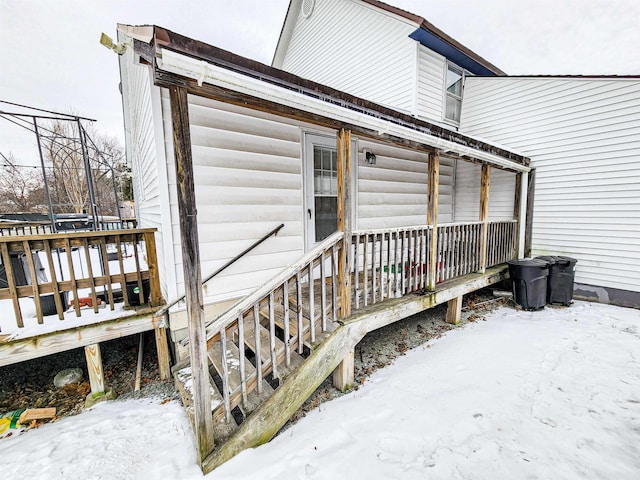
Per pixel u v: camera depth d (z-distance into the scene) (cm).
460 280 441
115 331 299
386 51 604
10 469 201
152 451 214
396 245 344
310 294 252
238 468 190
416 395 263
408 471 184
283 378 230
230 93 187
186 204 173
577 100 525
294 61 844
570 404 244
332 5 699
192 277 178
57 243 287
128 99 678
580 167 530
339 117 246
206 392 189
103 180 2328
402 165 548
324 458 196
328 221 445
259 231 365
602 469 183
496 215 655
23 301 418
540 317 455
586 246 532
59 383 314
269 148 366
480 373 294
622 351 335
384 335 405
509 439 208
